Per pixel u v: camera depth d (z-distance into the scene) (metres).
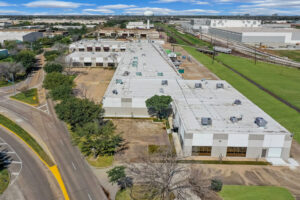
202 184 38.94
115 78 84.50
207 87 77.50
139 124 64.06
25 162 47.22
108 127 51.12
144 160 42.94
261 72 123.31
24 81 102.88
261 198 38.62
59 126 62.41
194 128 50.31
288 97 88.50
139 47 153.25
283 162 49.19
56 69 102.75
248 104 63.97
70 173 44.34
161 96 63.00
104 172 44.75
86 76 109.06
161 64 107.88
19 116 68.06
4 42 176.88
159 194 36.28
